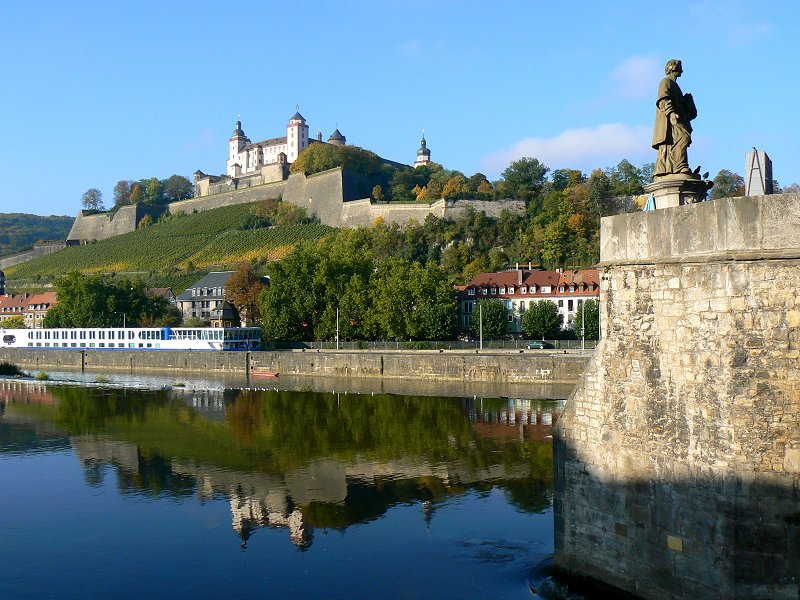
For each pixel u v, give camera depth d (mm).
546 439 64500
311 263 159375
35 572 37719
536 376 105688
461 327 159000
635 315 25891
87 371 150000
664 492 24766
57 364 163000
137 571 37656
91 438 69938
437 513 44875
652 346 25188
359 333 148375
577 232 198375
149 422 78875
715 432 22922
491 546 38938
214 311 187375
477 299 159250
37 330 172750
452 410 82188
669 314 24547
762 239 22125
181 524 44531
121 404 93312
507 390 99562
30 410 88312
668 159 26125
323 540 41094
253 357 136750
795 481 21641
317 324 154125
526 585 33000
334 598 33594
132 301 194250
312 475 54656
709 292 23156
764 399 22031
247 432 72125
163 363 149500
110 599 34406
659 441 24922
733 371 22406
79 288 189125
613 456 26812
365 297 147125
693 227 23812
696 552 23562
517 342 134625
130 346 160375
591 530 28000
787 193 21969
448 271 198625
